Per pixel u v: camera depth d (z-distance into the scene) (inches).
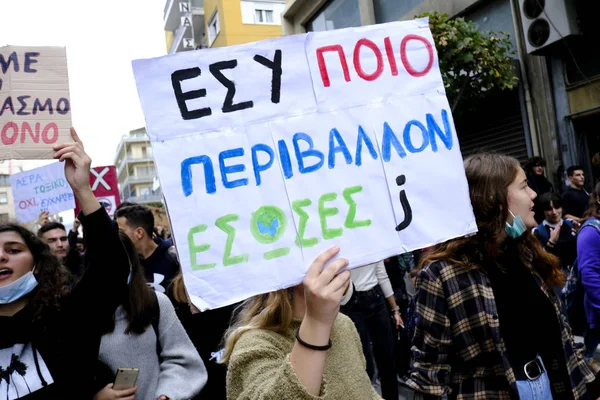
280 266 56.7
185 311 123.7
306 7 532.4
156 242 156.8
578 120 285.7
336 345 61.8
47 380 77.3
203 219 55.5
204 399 121.2
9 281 79.7
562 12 273.7
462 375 79.0
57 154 81.2
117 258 83.6
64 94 91.9
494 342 76.3
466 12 349.4
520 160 319.6
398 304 208.7
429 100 66.7
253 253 56.1
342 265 49.7
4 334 77.7
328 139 61.2
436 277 80.3
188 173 56.0
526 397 75.4
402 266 214.1
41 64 91.3
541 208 211.0
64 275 84.9
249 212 56.9
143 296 92.7
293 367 46.8
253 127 58.9
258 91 59.8
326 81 62.6
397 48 66.6
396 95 65.5
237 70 59.4
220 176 56.9
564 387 80.3
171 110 56.8
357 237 59.7
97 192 313.3
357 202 60.6
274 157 58.8
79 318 80.7
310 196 59.1
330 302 47.9
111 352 88.0
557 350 81.0
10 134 88.8
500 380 76.7
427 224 63.1
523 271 81.0
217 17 1075.3
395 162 63.4
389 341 168.7
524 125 312.5
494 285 79.5
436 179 64.7
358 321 164.9
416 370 80.5
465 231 64.5
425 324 79.7
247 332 58.5
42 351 78.3
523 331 78.4
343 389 58.9
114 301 84.2
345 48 64.1
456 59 278.2
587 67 276.1
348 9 475.2
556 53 290.5
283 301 58.0
